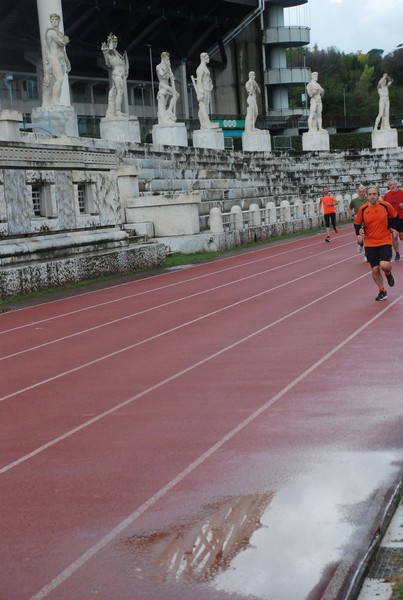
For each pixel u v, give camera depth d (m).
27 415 10.66
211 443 8.94
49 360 14.27
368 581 5.63
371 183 71.94
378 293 19.75
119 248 29.72
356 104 141.00
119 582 5.77
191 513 6.98
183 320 17.69
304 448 8.59
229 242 36.59
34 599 5.59
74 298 23.12
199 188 46.47
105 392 11.63
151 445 8.99
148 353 14.30
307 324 16.12
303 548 6.14
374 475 7.64
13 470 8.43
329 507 6.92
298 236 42.00
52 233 26.72
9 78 65.81
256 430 9.34
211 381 11.90
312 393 10.88
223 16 80.44
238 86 92.62
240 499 7.24
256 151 60.19
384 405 10.10
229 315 17.95
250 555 6.08
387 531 6.45
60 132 38.31
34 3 62.50
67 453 8.89
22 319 19.59
